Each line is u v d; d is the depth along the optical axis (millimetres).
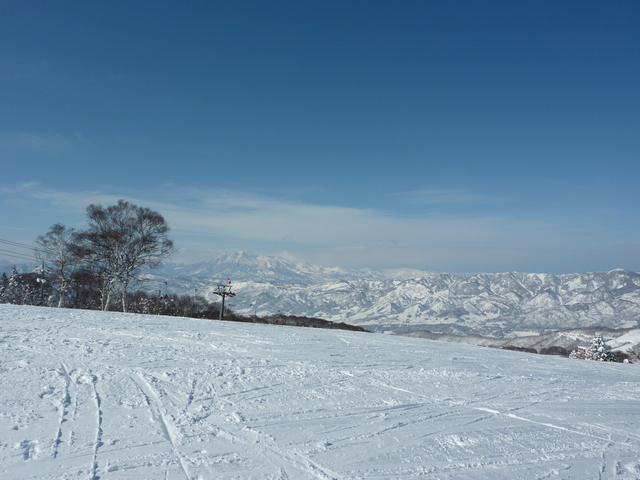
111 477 4277
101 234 31688
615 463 5543
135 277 33594
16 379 7371
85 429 5473
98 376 8016
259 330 17719
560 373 12352
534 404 8438
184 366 9445
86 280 35094
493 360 14031
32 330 12797
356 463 5105
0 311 17219
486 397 8727
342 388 8586
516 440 6258
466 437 6262
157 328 15672
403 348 15289
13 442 4902
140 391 7309
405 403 7859
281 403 7297
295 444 5574
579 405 8555
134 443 5164
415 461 5277
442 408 7715
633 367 15266
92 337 12359
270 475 4617
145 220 33625
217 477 4461
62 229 34125
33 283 46562
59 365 8633
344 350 13672
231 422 6203
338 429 6262
